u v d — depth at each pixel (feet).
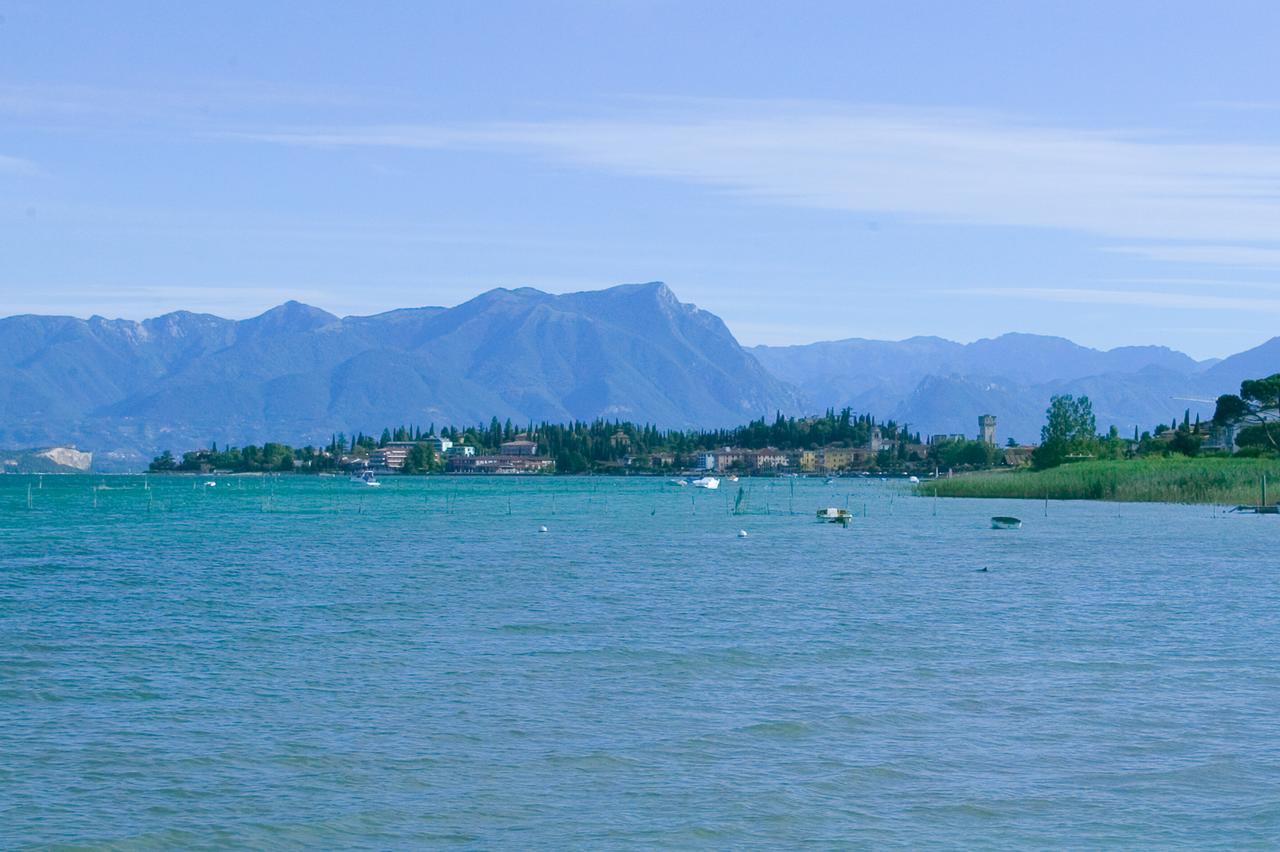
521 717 186.09
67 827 139.54
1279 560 443.32
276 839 136.67
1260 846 134.72
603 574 394.32
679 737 175.22
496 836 137.59
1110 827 140.36
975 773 159.22
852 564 431.84
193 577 385.50
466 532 637.30
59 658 233.76
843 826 140.46
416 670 221.46
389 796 150.10
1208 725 182.29
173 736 175.52
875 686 208.13
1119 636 260.42
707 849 134.00
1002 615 291.99
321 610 301.22
